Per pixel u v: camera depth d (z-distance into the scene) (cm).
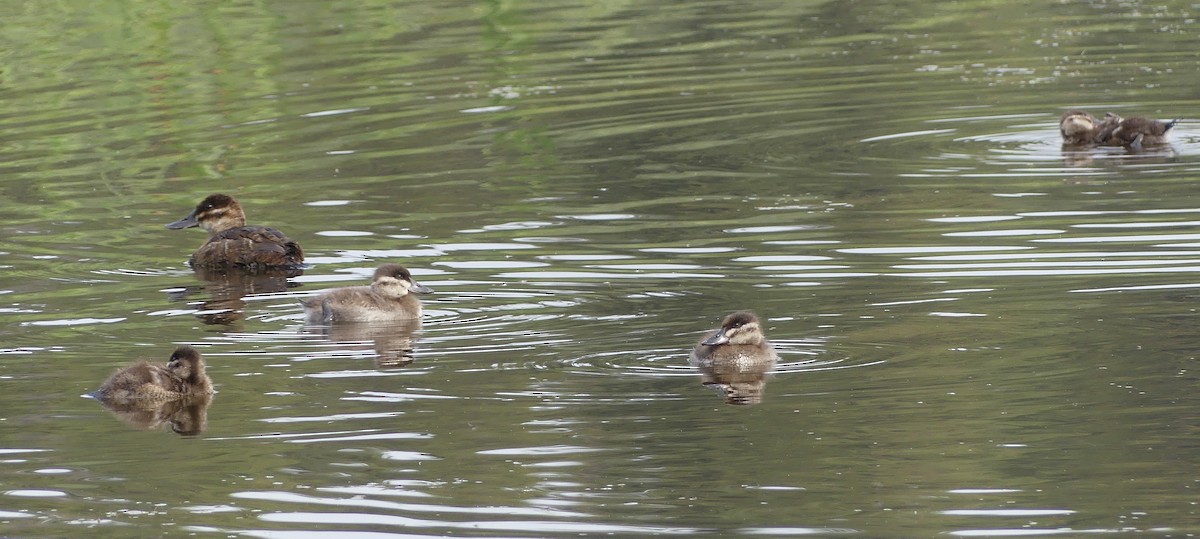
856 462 1265
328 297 1741
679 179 2419
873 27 3641
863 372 1487
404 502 1223
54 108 3041
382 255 2053
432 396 1465
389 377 1526
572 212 2231
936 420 1352
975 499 1191
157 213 2342
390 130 2820
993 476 1230
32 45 3528
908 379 1459
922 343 1572
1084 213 2116
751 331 1512
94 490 1268
